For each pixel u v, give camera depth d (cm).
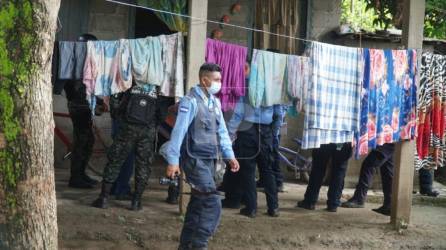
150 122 641
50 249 309
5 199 297
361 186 748
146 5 810
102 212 638
